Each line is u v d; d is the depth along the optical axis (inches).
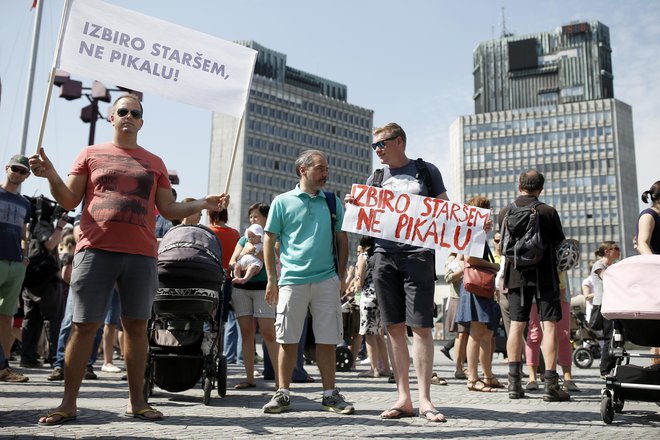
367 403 231.6
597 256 370.3
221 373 225.6
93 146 182.2
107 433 151.3
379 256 201.2
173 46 202.5
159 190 186.5
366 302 368.2
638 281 195.8
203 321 220.1
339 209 213.9
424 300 193.6
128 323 179.2
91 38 193.2
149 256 178.9
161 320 221.6
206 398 215.8
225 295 284.4
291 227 209.6
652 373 186.4
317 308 206.5
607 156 5280.5
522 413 204.1
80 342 171.5
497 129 5610.2
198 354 220.8
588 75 6141.7
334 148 5506.9
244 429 163.2
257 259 267.4
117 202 174.9
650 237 221.9
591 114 5378.9
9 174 279.1
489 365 290.0
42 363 412.2
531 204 249.4
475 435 159.2
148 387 219.8
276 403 196.2
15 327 398.0
